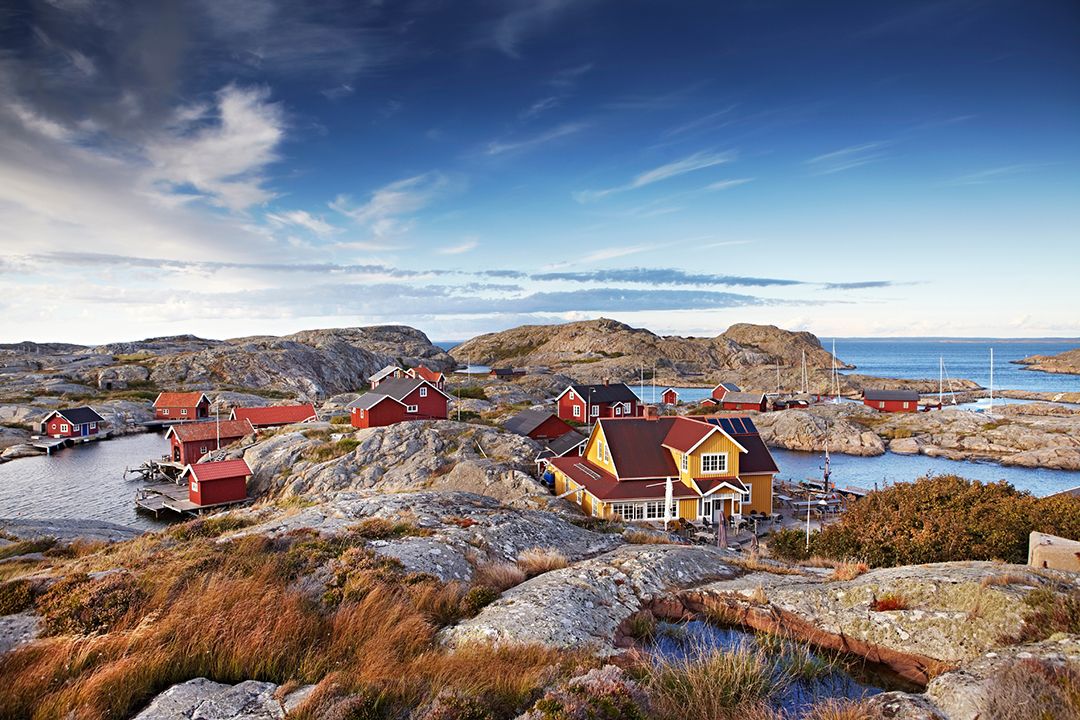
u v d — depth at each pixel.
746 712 7.71
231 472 49.75
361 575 12.56
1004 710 6.76
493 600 12.55
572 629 10.86
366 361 166.38
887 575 12.70
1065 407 100.25
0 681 8.24
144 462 66.50
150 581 11.80
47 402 97.50
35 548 20.75
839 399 141.88
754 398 113.56
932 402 128.38
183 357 130.62
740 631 11.94
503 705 7.73
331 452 53.28
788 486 54.97
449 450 51.38
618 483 39.12
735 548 32.28
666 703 7.80
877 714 7.38
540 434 61.72
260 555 13.60
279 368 133.12
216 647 9.32
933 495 20.53
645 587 13.60
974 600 10.30
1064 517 17.28
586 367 198.50
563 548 18.88
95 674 8.31
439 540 16.39
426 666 9.03
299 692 8.33
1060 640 8.46
